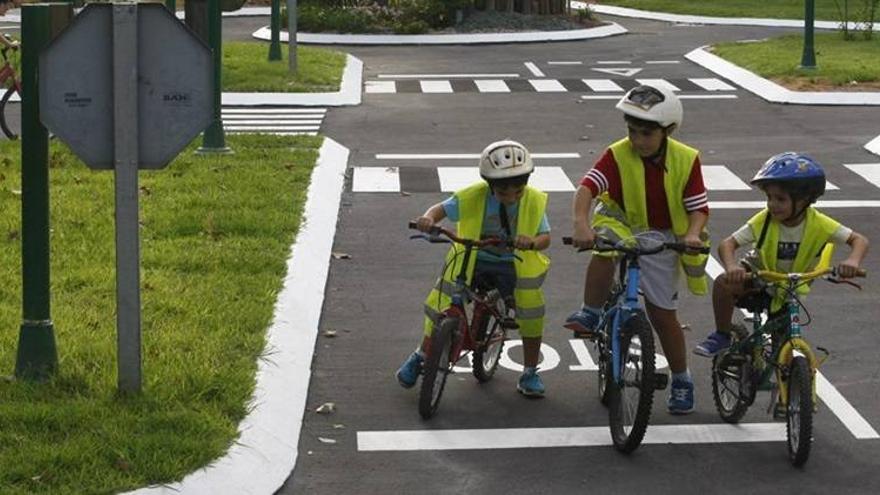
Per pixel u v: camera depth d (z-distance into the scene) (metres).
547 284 21.80
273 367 16.62
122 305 14.82
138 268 14.78
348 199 28.44
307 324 18.91
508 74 50.09
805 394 14.16
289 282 20.41
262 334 17.59
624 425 14.84
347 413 15.95
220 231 23.14
